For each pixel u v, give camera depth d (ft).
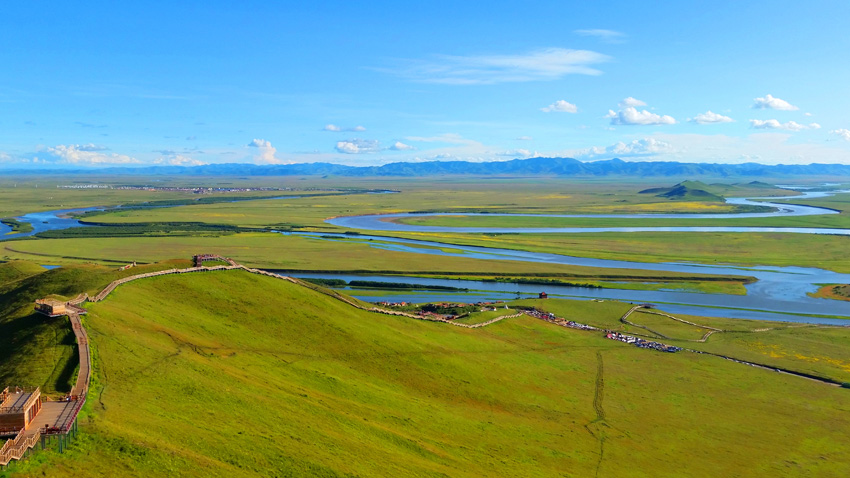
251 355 288.92
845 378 371.15
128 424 187.01
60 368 220.02
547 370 363.56
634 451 262.47
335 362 310.24
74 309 271.69
